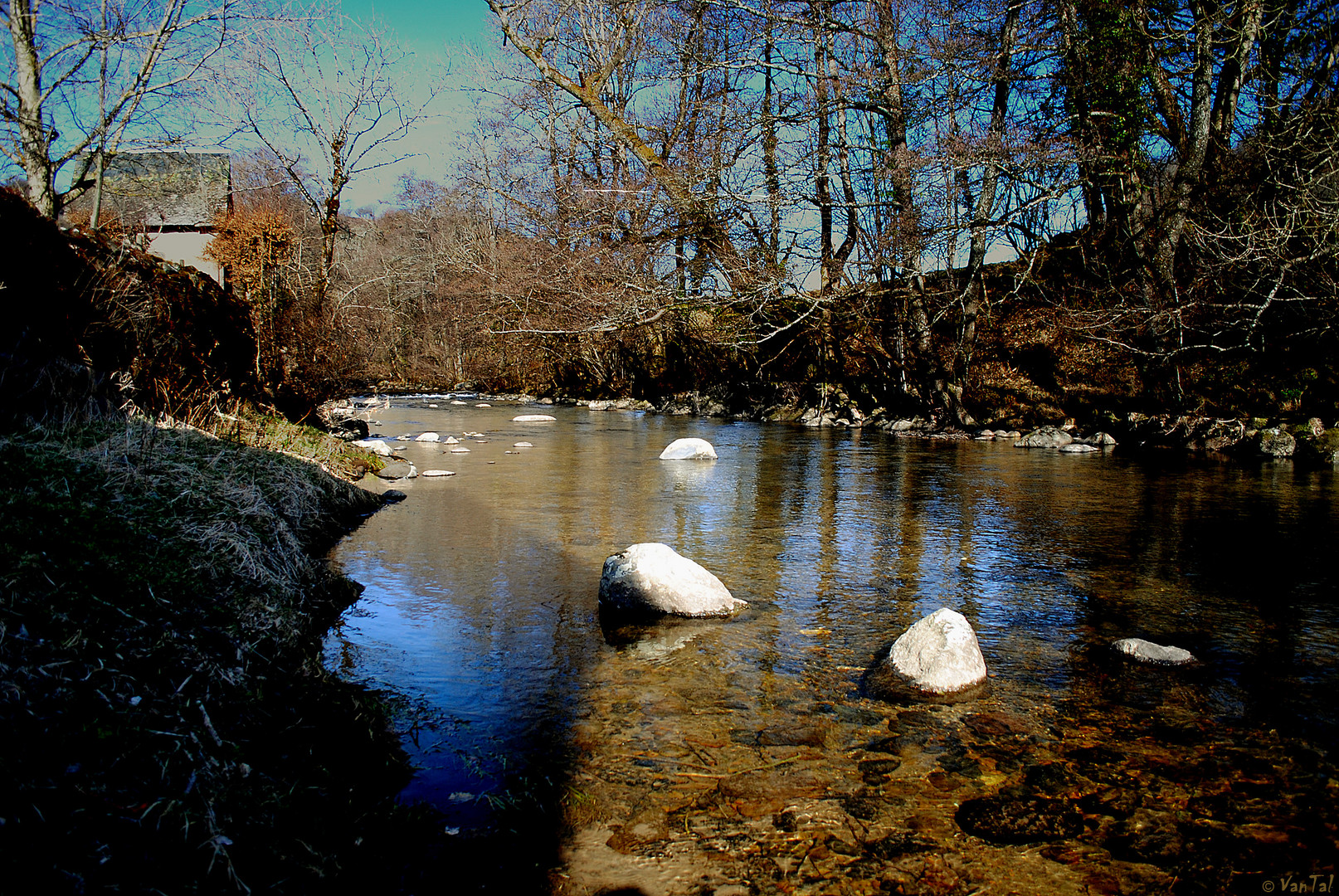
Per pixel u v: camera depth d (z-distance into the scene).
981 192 17.28
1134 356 15.97
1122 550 6.46
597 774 2.93
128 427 5.50
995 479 10.41
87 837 1.83
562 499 8.66
